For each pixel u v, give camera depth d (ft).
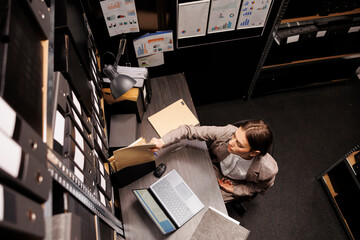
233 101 9.96
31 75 2.40
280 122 9.43
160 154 6.03
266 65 8.84
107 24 6.17
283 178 8.26
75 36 3.92
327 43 8.33
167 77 7.31
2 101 1.82
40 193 2.07
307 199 7.89
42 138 2.45
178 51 7.48
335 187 7.61
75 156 3.31
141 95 6.15
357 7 7.79
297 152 8.77
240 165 5.85
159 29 6.65
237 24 7.08
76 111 3.68
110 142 5.81
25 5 2.43
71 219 2.31
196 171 5.81
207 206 5.40
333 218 7.59
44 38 2.85
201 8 6.46
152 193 5.40
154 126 6.40
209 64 8.16
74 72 3.74
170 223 5.06
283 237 7.34
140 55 7.14
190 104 6.84
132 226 5.19
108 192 4.66
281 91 10.06
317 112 9.64
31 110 2.30
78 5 4.53
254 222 7.55
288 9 7.55
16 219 1.69
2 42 2.01
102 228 3.83
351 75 9.82
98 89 5.37
